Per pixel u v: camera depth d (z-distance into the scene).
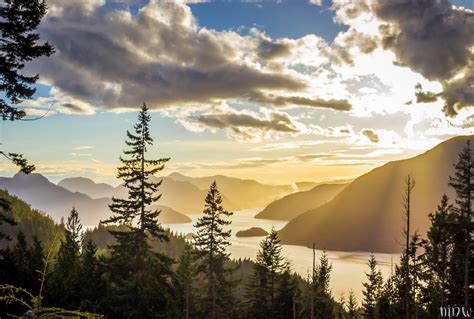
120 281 33.00
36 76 17.69
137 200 33.56
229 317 53.00
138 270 33.41
